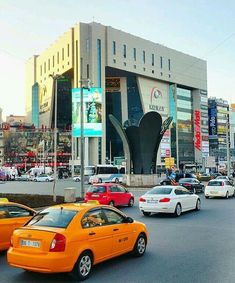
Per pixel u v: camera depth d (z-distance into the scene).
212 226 15.43
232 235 13.26
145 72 127.12
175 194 19.11
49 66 128.62
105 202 22.75
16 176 84.00
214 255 10.11
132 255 10.04
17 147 125.94
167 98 140.12
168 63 136.88
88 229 8.43
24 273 8.62
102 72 112.50
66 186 52.56
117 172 65.56
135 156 46.38
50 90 126.88
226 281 7.71
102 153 109.56
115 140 127.31
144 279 7.95
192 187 34.97
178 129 143.00
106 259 8.85
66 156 122.94
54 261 7.59
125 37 120.06
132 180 45.16
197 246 11.34
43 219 8.52
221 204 25.16
